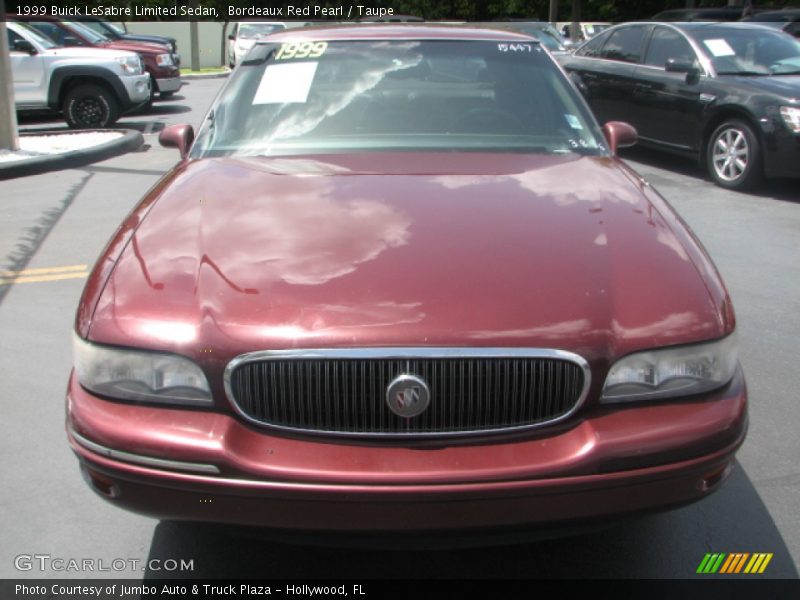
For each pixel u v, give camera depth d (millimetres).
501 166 3371
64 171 9438
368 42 4156
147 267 2562
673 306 2396
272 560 2826
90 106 12836
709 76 8781
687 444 2250
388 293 2367
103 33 17094
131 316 2373
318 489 2172
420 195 2992
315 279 2432
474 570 2773
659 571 2768
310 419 2256
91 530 2992
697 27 9359
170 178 3371
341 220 2781
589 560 2818
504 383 2248
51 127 13273
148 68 14969
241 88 3994
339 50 4109
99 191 8375
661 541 2920
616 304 2381
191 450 2203
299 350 2230
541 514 2217
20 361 4379
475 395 2246
